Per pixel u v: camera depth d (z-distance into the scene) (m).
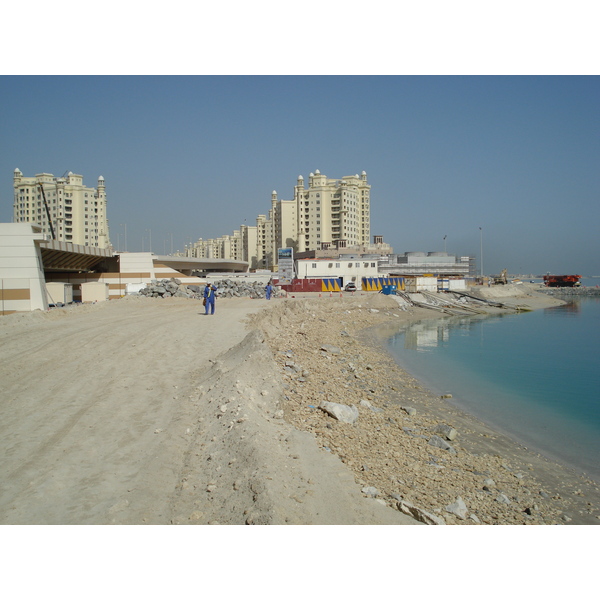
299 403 13.65
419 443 12.72
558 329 50.62
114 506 6.99
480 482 10.64
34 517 6.74
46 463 8.55
